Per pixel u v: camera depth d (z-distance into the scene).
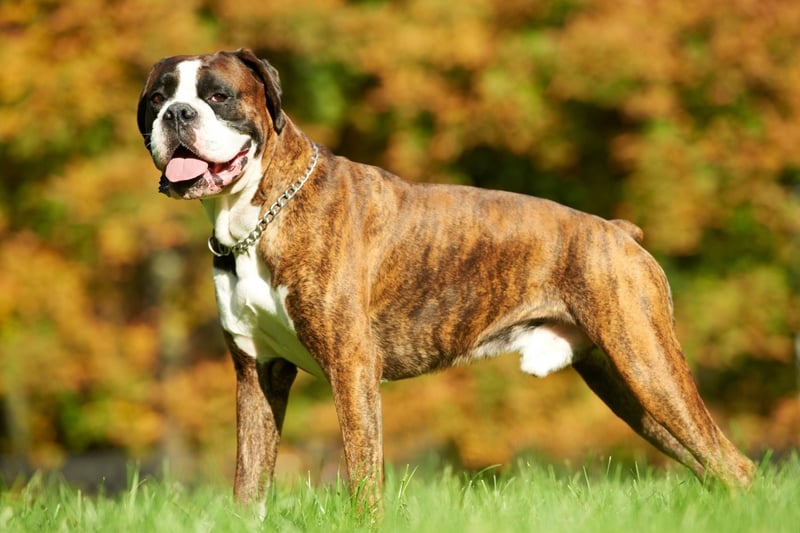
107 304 17.73
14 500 7.62
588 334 6.59
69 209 15.27
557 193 16.97
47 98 15.20
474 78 15.52
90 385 16.27
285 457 16.14
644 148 15.13
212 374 16.08
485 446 14.94
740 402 17.42
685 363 6.54
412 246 6.51
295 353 6.44
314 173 6.31
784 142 15.37
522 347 6.82
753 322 15.91
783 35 15.35
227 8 15.55
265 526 5.71
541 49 15.29
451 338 6.69
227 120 6.13
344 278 6.21
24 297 15.62
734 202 15.69
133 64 15.59
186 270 17.56
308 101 16.42
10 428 18.38
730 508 5.65
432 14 15.56
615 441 14.90
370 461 6.05
